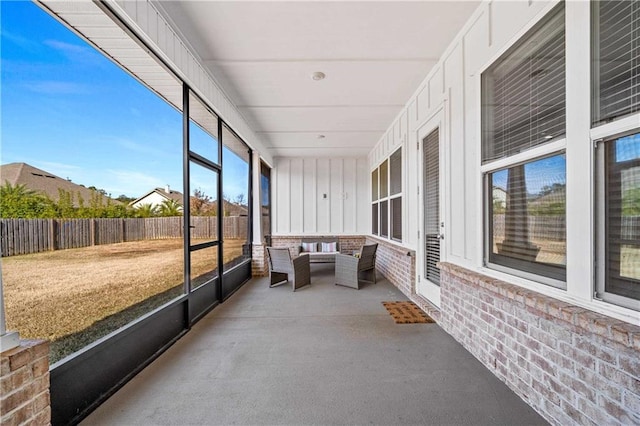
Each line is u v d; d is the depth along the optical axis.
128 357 2.27
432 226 3.75
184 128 3.24
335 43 2.88
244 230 5.79
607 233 1.47
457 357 2.52
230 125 4.41
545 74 1.86
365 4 2.35
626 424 1.30
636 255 1.35
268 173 7.82
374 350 2.66
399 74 3.55
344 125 5.48
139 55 2.52
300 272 5.04
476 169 2.55
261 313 3.73
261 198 6.45
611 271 1.46
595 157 1.52
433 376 2.22
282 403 1.93
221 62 3.21
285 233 8.05
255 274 5.99
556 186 1.79
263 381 2.19
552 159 1.82
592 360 1.45
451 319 2.95
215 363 2.46
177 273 3.40
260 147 6.36
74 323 2.12
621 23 1.40
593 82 1.52
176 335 3.00
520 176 2.10
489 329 2.30
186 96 3.17
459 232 2.87
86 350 1.88
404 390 2.05
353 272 4.96
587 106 1.54
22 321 1.79
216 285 4.16
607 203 1.48
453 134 2.97
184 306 3.17
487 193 2.46
